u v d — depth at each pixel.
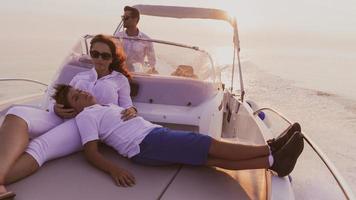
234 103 4.00
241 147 2.17
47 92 2.79
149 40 3.11
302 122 7.12
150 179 2.08
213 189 2.06
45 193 1.86
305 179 4.25
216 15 4.16
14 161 1.92
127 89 2.72
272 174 2.31
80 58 2.96
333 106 8.46
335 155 5.55
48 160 2.14
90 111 2.27
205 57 3.12
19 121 2.10
